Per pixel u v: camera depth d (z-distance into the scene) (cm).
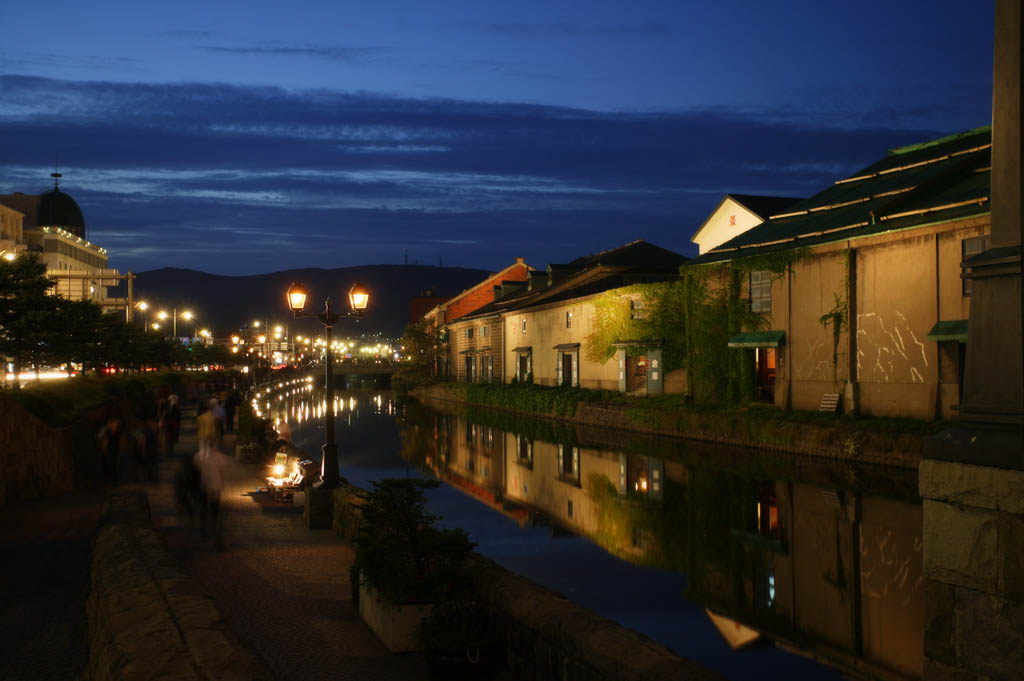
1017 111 353
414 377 8856
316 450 3381
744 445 3102
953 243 2608
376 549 811
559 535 1698
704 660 964
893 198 2914
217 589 1027
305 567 1144
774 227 3744
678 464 2711
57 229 11269
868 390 2912
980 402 357
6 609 946
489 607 793
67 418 2050
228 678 517
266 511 1617
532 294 6462
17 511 1614
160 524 1468
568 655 663
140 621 636
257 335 7825
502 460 2997
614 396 4459
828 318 3070
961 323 2533
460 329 7894
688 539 1622
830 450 2673
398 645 793
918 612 1131
